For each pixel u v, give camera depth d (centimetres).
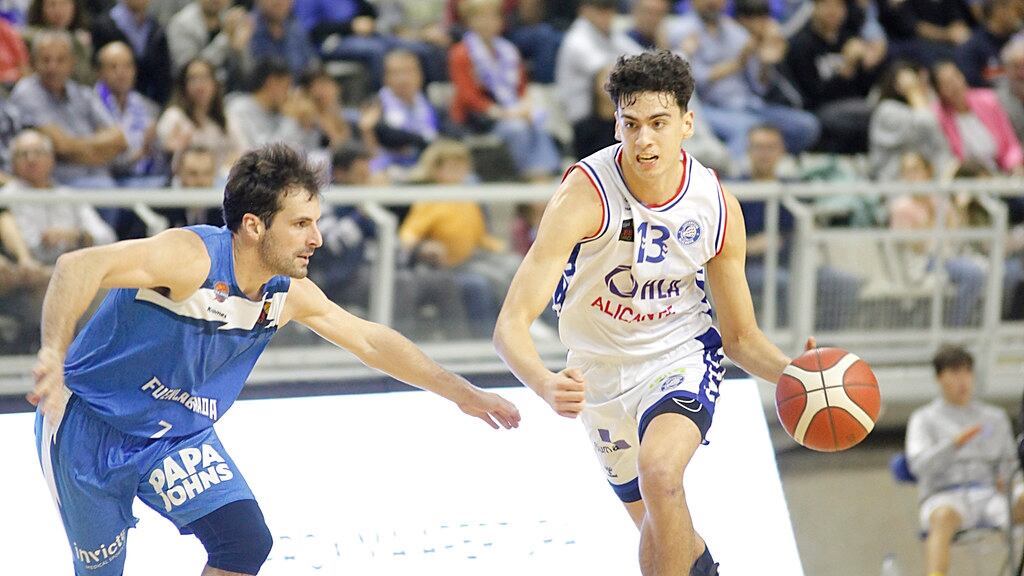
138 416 659
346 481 939
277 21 1448
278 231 638
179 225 1193
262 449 955
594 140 1487
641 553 704
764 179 1465
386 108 1499
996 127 1670
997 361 1423
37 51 1270
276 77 1392
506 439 995
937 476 1286
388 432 989
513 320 664
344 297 1244
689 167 682
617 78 645
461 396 714
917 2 1761
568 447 995
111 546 691
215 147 1341
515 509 935
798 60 1638
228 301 650
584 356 727
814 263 1348
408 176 1415
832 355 711
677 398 683
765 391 1416
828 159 1588
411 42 1577
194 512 659
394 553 884
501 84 1551
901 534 1435
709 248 689
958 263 1393
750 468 998
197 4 1452
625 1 1805
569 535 916
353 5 1619
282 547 876
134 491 666
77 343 664
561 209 669
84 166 1295
